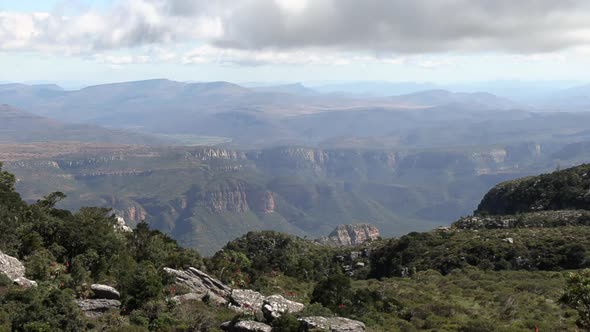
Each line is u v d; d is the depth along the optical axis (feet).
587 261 263.49
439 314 174.40
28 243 198.49
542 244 299.17
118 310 147.13
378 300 180.14
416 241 361.30
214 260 256.11
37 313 125.70
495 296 197.77
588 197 401.90
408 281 260.42
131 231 291.79
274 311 138.51
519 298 188.65
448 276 265.75
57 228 214.90
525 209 450.30
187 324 140.05
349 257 393.91
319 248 443.32
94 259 198.80
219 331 133.59
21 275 163.12
